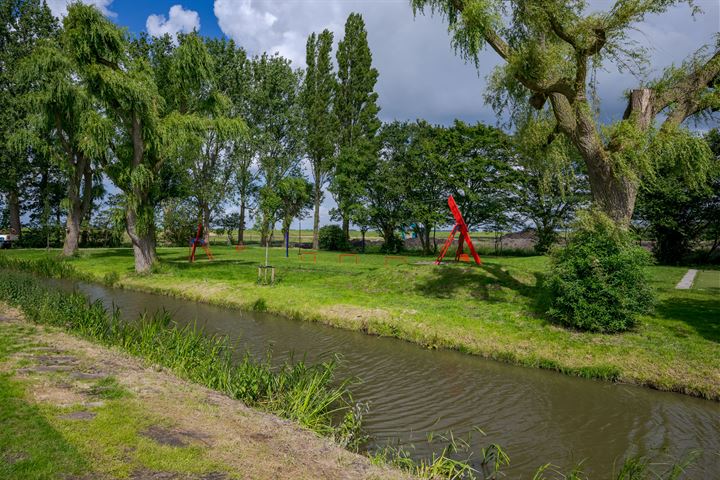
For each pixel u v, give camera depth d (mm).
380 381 9672
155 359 8633
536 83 14086
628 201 13516
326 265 28375
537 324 12594
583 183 39406
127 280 23109
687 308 13961
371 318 14141
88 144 23062
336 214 53312
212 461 4250
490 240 55844
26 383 5922
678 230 31797
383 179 47406
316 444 5211
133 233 24672
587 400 8711
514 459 6441
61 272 25500
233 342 12445
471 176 40906
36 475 3682
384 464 5246
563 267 12266
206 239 44938
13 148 32219
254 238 67562
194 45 24641
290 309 16141
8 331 9180
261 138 45938
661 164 13758
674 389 9156
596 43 13031
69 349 8047
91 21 22047
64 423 4750
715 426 7605
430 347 12203
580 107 13469
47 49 27359
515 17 14594
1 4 39750
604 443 6980
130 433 4668
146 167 24172
